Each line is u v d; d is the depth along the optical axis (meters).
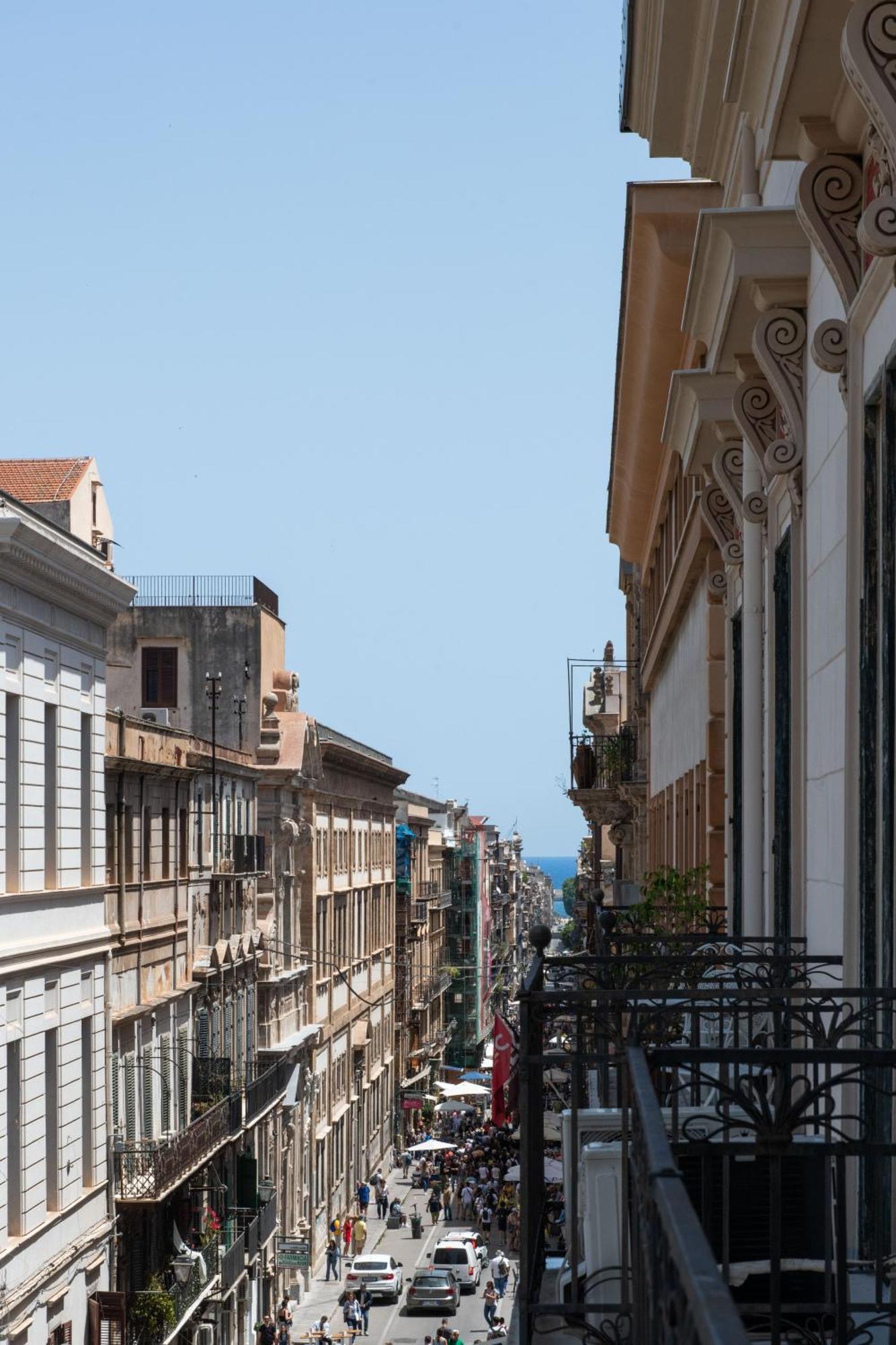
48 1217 52.69
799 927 19.36
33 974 51.44
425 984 187.75
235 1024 86.62
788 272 17.73
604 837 167.38
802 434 18.72
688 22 22.17
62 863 54.88
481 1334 89.38
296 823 106.50
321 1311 97.06
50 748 54.44
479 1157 141.75
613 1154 15.02
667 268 35.72
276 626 110.06
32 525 49.41
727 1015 14.21
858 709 14.89
